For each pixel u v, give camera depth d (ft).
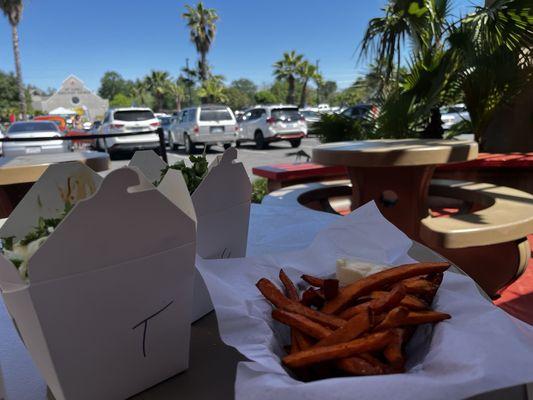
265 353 1.91
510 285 8.97
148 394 2.12
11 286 1.72
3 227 2.43
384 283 2.27
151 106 216.95
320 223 5.09
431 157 8.29
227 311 2.14
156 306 2.04
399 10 16.39
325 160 8.93
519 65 13.37
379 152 8.22
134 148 41.73
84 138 9.62
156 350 2.11
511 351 1.73
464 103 15.02
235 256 3.06
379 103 17.81
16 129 39.81
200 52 126.41
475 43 13.60
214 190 2.72
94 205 1.70
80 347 1.83
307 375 1.91
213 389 2.15
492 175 14.64
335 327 2.04
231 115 46.55
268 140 47.83
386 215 9.70
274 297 2.25
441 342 1.82
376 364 1.78
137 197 1.81
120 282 1.87
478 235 6.86
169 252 2.01
